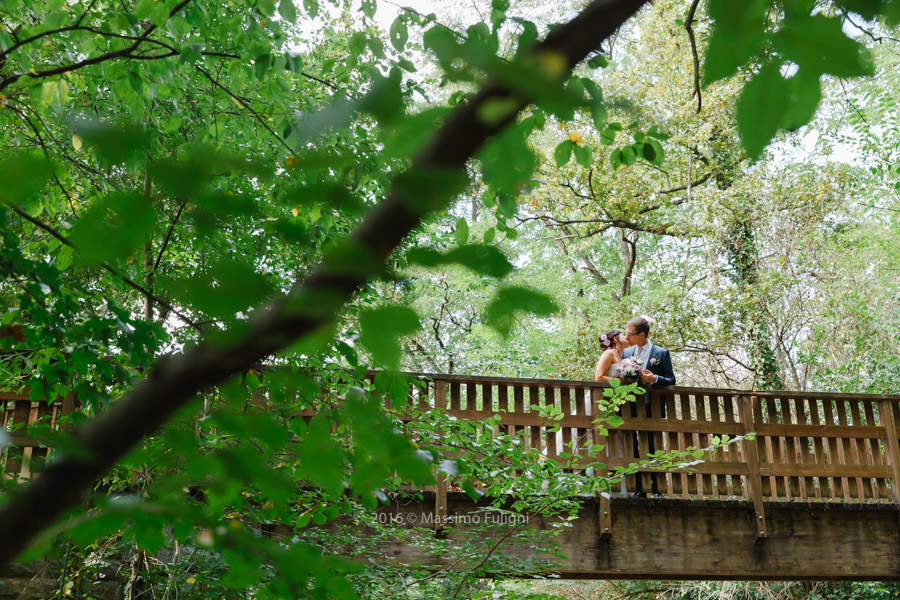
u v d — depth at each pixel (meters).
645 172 14.59
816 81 0.59
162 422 0.46
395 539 6.18
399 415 4.53
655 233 15.45
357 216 0.49
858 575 6.86
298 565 0.83
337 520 5.78
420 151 0.43
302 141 0.48
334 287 0.44
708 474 7.08
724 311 14.20
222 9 4.61
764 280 13.99
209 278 0.46
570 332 14.87
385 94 0.48
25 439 3.52
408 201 0.42
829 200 14.41
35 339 2.51
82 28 2.52
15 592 4.77
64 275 2.56
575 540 6.54
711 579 6.73
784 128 0.60
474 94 0.43
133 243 0.43
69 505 0.46
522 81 0.42
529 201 14.13
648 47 13.84
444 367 16.69
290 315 0.45
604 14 0.44
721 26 0.60
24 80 2.44
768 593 11.02
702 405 7.25
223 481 0.68
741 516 6.87
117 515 0.61
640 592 11.83
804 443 7.31
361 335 0.50
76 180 2.93
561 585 11.97
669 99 13.48
